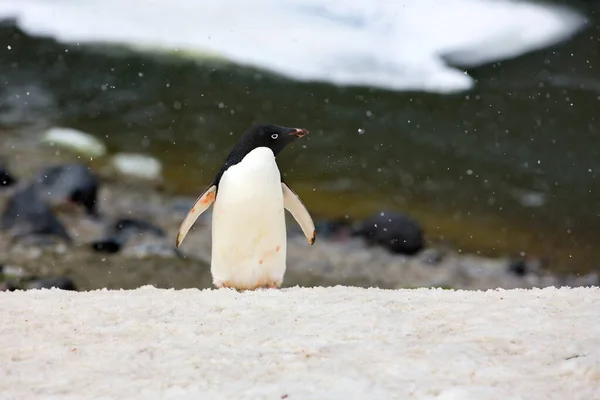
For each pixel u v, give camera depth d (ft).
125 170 70.33
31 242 52.21
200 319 21.20
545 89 83.71
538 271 57.16
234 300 23.54
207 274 49.47
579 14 96.58
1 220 54.49
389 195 68.85
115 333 19.94
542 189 69.62
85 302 23.85
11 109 79.00
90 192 61.72
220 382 15.78
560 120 79.46
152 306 23.00
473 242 61.62
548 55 89.51
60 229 54.70
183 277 48.62
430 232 62.64
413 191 69.36
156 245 53.52
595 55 89.15
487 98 84.33
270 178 27.81
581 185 70.18
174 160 72.95
